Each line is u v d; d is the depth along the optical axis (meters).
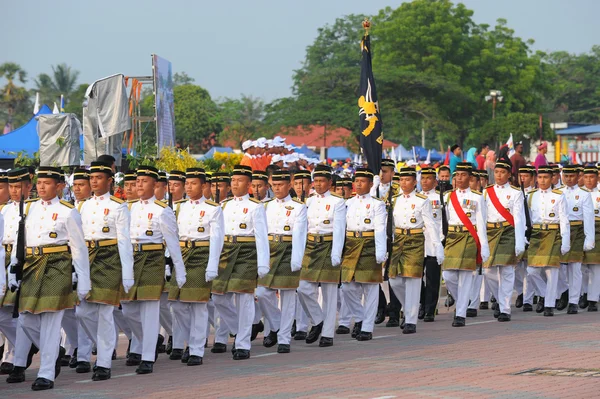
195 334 15.64
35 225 13.77
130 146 29.67
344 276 18.30
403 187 19.38
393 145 67.19
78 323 15.16
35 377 14.97
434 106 70.88
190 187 16.12
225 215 16.39
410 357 15.34
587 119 137.75
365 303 18.11
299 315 18.66
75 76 121.56
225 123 109.12
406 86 71.75
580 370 13.52
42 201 13.88
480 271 20.66
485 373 13.45
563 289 23.14
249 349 16.08
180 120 108.25
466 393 11.88
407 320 18.91
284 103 68.12
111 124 25.94
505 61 83.50
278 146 27.48
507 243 20.81
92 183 14.62
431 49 80.31
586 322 19.97
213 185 18.28
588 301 23.14
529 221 21.75
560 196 21.72
